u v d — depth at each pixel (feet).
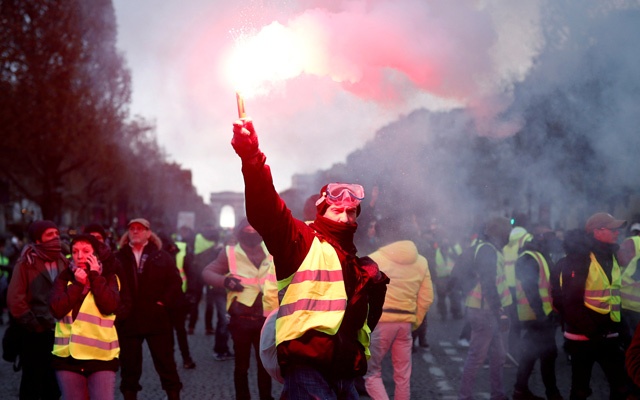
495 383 21.56
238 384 20.30
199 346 35.53
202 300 61.57
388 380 26.30
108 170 99.40
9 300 18.76
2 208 116.06
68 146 84.84
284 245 9.28
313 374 9.55
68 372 16.21
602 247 17.99
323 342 9.49
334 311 9.52
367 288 10.14
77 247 16.40
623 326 21.50
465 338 33.30
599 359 18.10
